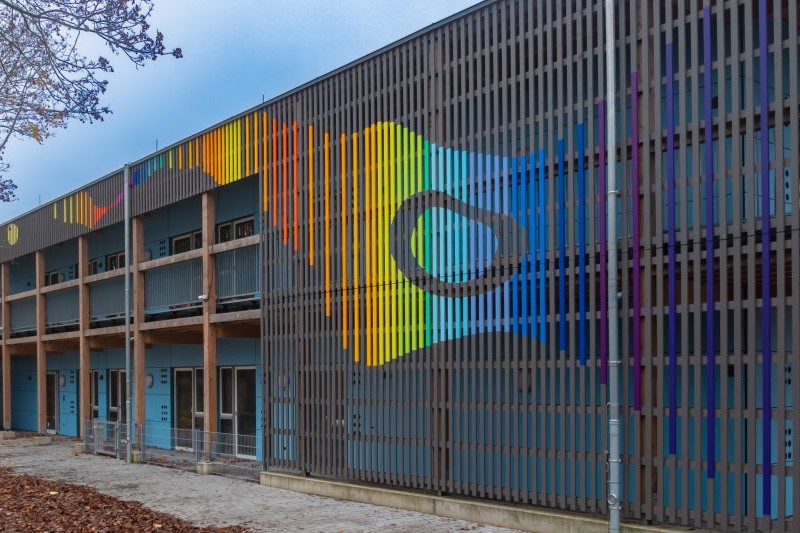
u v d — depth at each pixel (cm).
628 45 892
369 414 1196
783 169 758
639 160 873
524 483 959
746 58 785
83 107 1041
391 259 1173
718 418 794
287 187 1405
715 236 802
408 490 1137
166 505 1198
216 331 1659
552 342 938
